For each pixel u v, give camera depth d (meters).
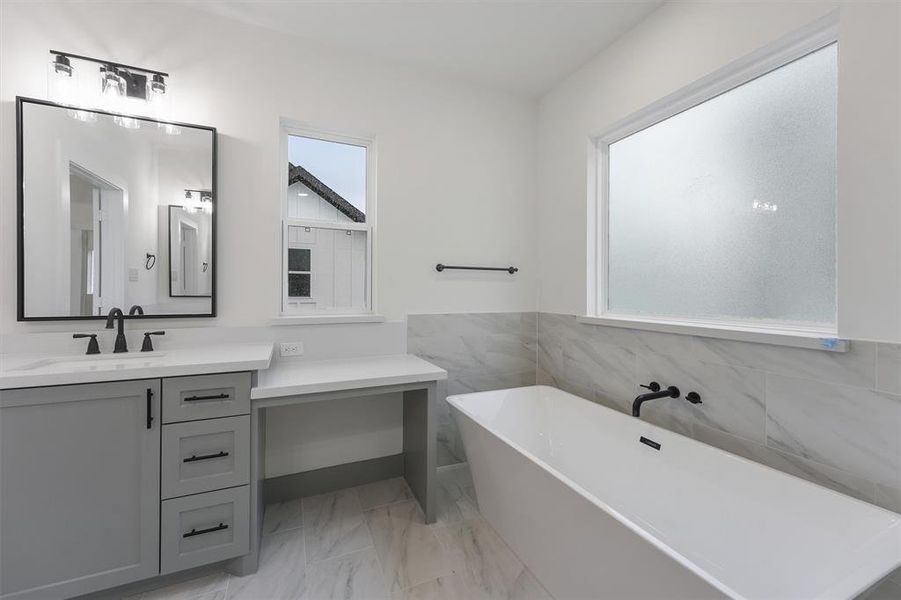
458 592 1.42
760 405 1.46
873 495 1.16
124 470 1.31
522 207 2.72
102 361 1.47
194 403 1.40
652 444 1.64
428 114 2.41
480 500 1.91
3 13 1.59
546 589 1.41
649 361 1.93
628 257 2.20
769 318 1.53
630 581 1.04
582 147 2.37
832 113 1.34
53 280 1.64
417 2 1.83
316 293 2.22
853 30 1.20
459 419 2.00
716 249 1.73
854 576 0.92
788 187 1.47
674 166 1.93
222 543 1.44
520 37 2.09
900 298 1.11
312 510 1.96
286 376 1.73
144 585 1.40
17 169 1.59
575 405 2.09
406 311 2.36
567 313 2.50
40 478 1.22
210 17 1.91
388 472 2.30
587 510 1.17
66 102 1.67
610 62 2.16
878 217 1.15
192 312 1.86
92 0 1.71
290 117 2.06
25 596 1.21
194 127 1.86
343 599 1.38
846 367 1.22
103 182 1.72
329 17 1.93
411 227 2.37
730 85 1.65
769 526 1.23
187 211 1.85
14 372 1.22
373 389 1.74
